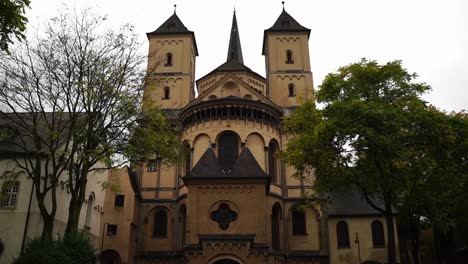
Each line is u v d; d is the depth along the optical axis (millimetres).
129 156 26094
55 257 21984
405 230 55625
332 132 26078
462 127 27672
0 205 30266
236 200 37438
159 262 44188
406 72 28266
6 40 16219
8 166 31203
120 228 42438
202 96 50844
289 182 48000
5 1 15023
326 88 29031
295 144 29172
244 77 58625
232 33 69188
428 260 56156
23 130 32344
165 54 59500
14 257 27812
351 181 27750
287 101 56562
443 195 30812
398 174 26375
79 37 25266
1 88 23906
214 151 44719
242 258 34594
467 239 45906
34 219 29781
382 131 25391
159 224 47688
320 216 46188
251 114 46750
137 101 26438
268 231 43031
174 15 64062
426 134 26406
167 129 28656
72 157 24828
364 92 28406
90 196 38688
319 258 44188
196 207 37281
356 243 44344
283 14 63781
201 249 34812
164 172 49344
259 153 45781
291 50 59719
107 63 25453
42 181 30969
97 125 25750
